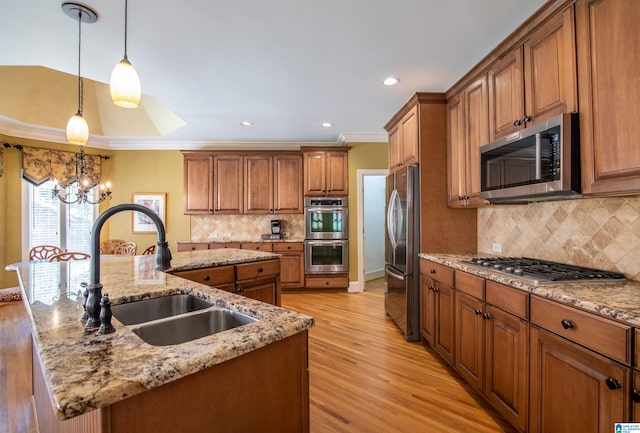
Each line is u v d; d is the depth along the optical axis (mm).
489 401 1914
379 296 4812
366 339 3129
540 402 1499
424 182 2998
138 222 5504
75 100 4676
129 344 878
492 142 2166
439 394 2168
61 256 4004
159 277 1845
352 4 1882
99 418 657
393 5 1892
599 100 1451
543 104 1799
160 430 744
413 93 3209
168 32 2156
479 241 3008
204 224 5570
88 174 5160
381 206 6641
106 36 2195
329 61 2574
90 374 701
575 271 1779
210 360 802
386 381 2340
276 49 2395
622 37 1347
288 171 5242
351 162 5066
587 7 1510
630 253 1660
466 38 2240
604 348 1184
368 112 3898
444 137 3016
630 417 1092
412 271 3055
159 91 3230
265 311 1164
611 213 1757
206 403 830
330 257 5008
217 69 2721
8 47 2340
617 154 1372
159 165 5543
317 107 3719
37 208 4766
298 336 1061
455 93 2844
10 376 2400
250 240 5148
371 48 2371
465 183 2664
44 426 1431
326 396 2145
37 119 4531
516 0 1839
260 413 953
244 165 5227
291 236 5578
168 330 1225
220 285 2420
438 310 2611
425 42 2297
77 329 1000
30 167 4609
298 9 1925
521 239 2463
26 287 1615
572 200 2006
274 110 3838
